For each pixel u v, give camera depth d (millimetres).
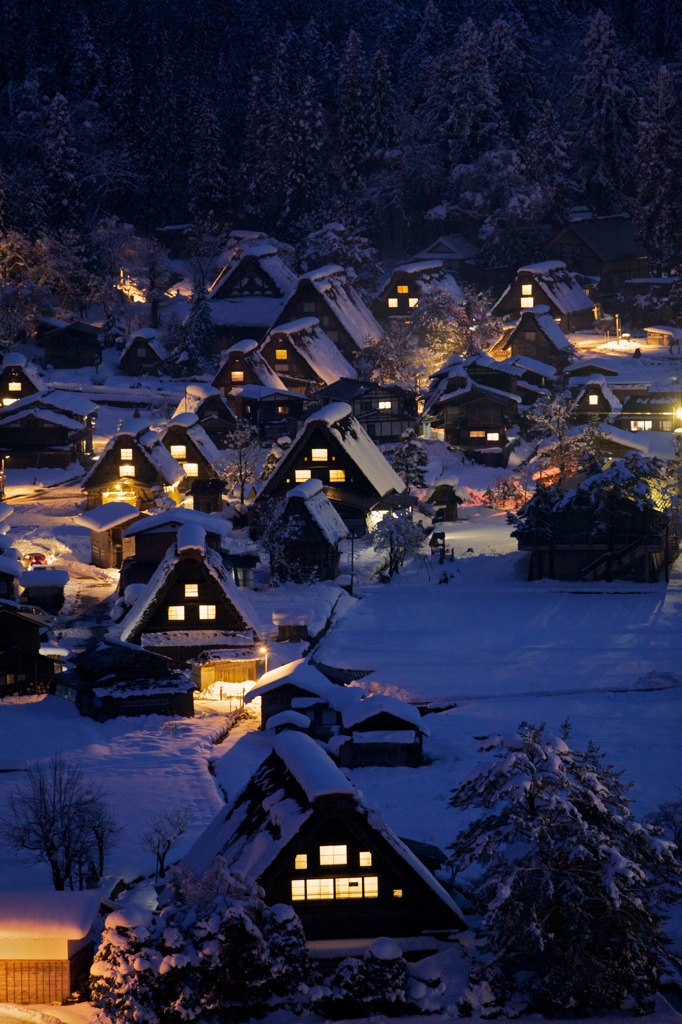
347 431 114625
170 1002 37906
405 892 41781
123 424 122312
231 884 39688
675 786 60375
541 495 99875
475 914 43875
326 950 40969
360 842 41562
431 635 86750
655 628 87500
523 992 39750
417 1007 39375
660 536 97500
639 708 72938
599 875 38719
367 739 65062
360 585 99688
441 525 116000
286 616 84875
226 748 67812
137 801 58562
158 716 72500
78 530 113250
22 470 139500
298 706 69500
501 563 102812
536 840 39031
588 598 94062
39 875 49656
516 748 40719
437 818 56625
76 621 89812
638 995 39875
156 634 80688
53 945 39344
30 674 76438
